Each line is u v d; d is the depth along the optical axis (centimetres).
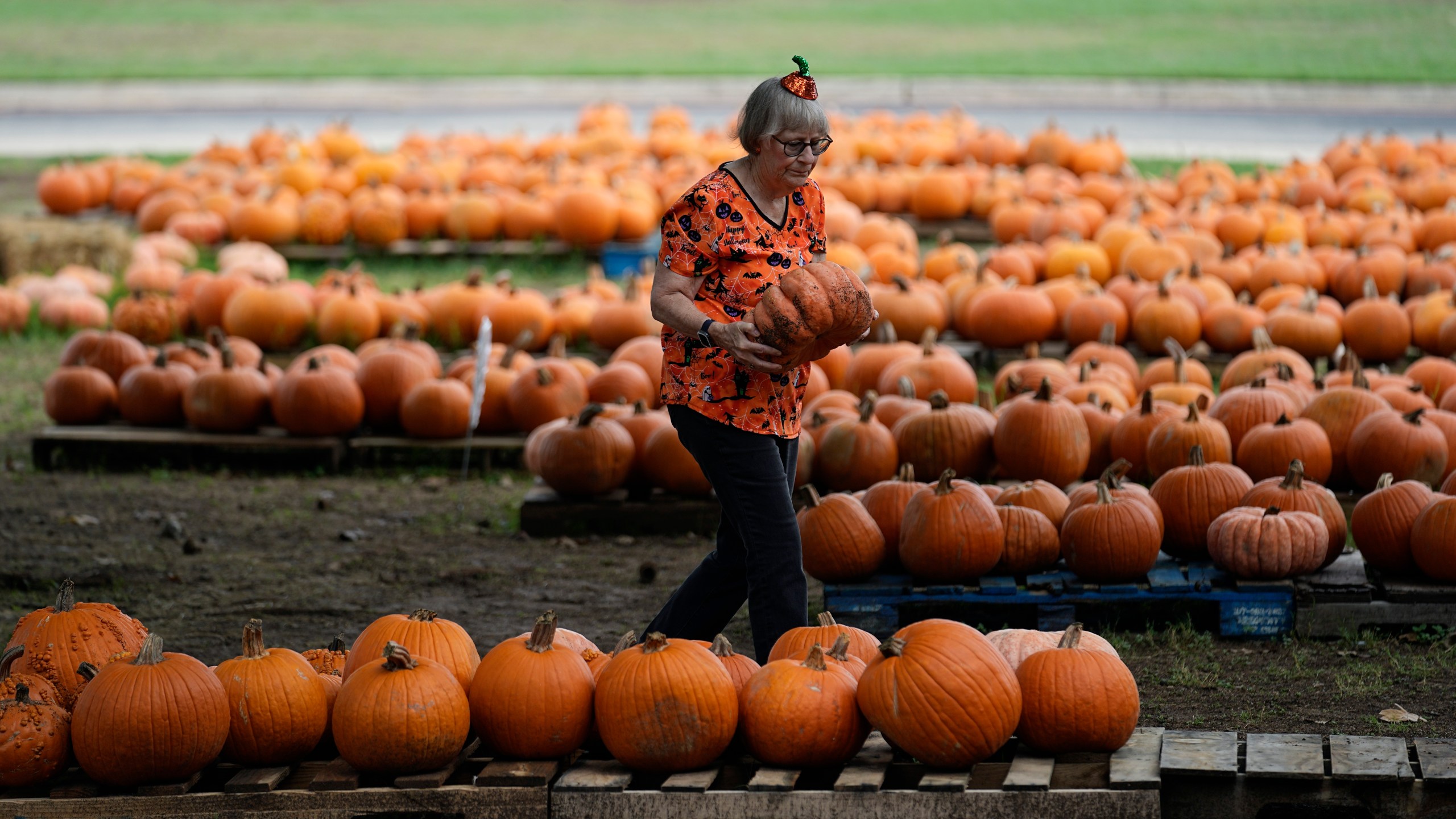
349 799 1612
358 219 6009
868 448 2834
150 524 3103
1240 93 11331
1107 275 4856
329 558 2869
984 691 1588
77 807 1619
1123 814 1545
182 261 5816
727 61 13975
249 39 15888
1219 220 5381
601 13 18562
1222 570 2375
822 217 1838
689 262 1759
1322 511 2378
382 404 3600
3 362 4716
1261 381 3009
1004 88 11956
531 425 3475
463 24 17388
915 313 4288
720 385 1764
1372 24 15812
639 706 1605
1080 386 3189
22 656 1794
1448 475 2831
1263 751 1647
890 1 19325
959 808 1560
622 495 3017
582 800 1599
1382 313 4038
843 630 1794
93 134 10094
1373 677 2128
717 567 1909
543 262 5950
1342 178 6706
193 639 2412
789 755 1617
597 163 6831
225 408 3541
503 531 3047
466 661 1778
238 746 1656
